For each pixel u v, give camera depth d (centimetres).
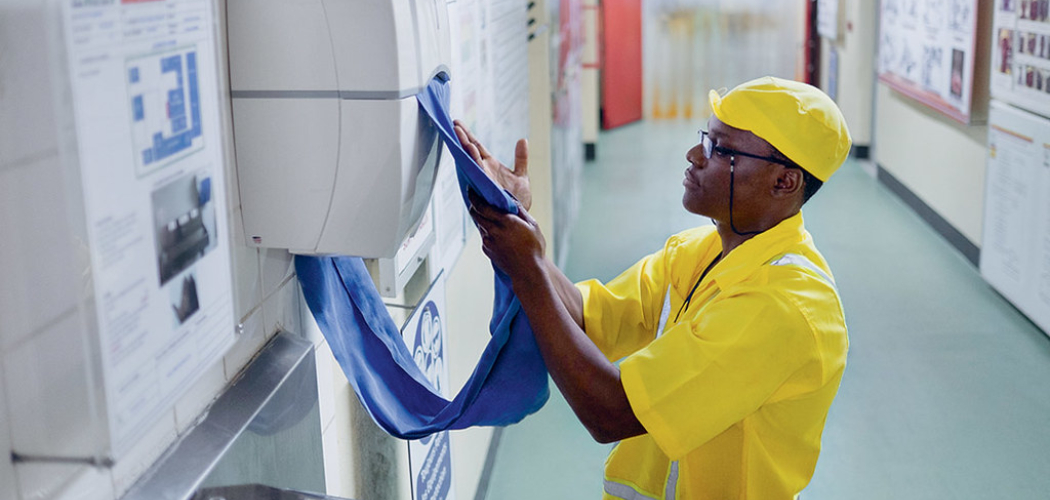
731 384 128
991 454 323
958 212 551
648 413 127
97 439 76
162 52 81
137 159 78
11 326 67
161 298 83
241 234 105
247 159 103
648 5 971
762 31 959
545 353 128
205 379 100
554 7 441
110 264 74
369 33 97
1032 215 423
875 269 522
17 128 66
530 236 124
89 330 73
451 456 228
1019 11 439
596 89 811
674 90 998
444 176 212
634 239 580
